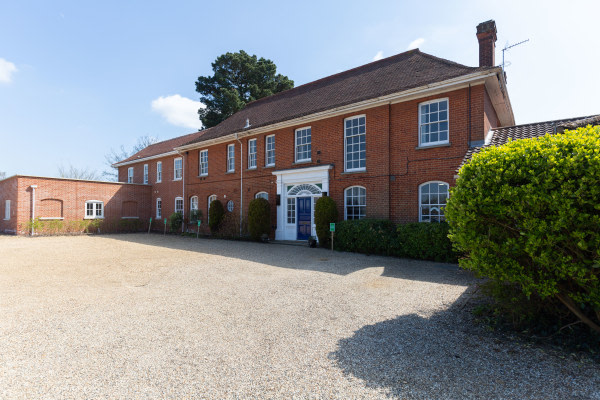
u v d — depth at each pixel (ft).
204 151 64.95
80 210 69.41
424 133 35.50
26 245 45.91
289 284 21.06
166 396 8.57
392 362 10.30
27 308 16.26
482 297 15.37
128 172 91.71
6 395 8.59
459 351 10.97
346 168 41.68
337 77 53.42
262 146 52.39
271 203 50.42
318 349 11.37
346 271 24.94
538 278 11.64
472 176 13.06
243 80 110.73
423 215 34.86
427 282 20.94
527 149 12.03
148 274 24.71
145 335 12.78
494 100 37.09
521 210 11.00
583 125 23.54
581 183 9.97
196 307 16.42
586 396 8.34
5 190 68.74
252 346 11.69
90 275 24.44
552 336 11.64
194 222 62.80
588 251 10.24
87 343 12.01
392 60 47.03
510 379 9.17
